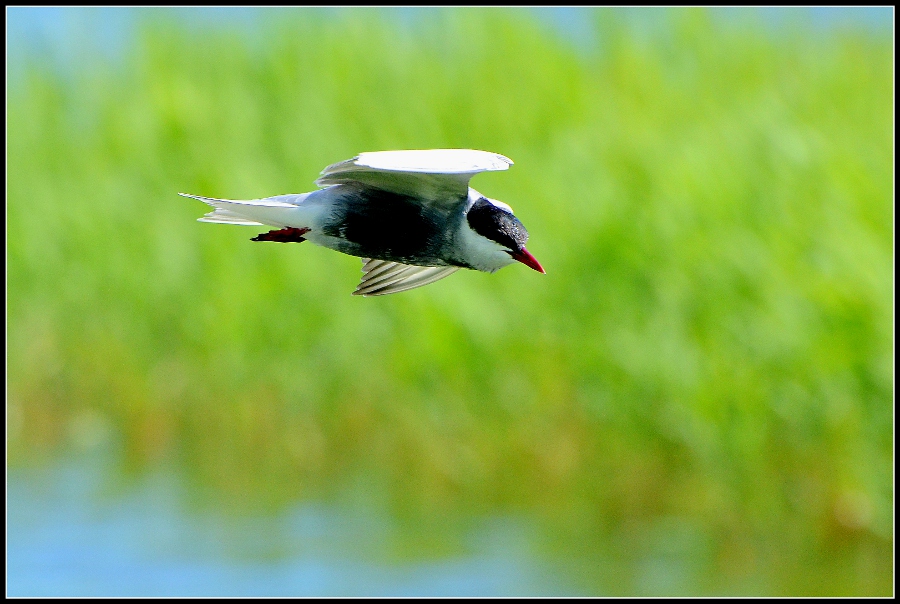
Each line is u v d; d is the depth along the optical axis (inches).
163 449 655.1
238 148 732.0
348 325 619.8
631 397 536.7
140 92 836.0
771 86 663.1
